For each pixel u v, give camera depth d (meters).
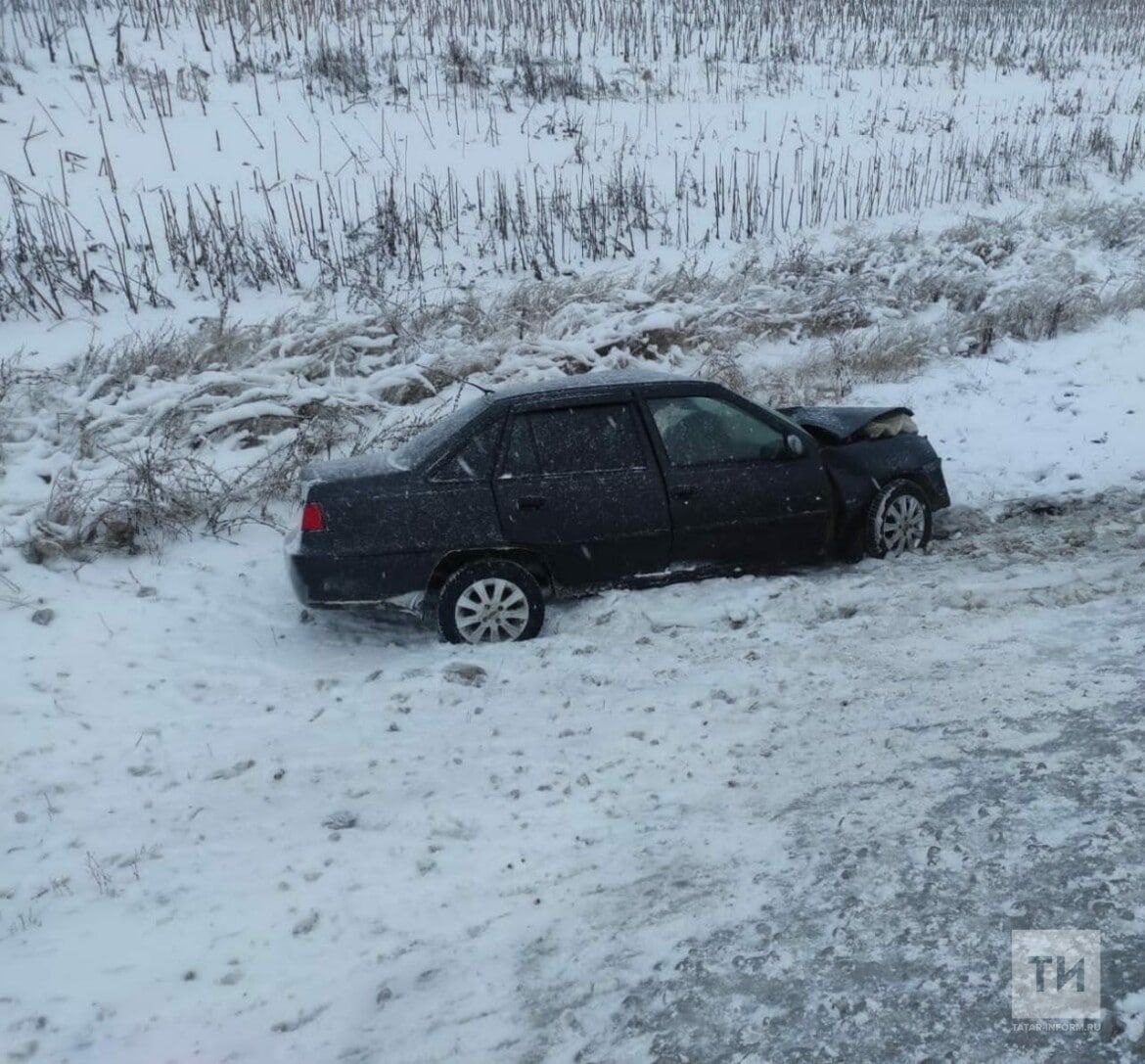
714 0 25.23
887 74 23.25
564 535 6.82
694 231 16.08
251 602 7.70
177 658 6.88
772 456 7.29
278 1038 3.53
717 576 7.26
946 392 11.99
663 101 20.09
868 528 7.65
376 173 15.95
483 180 16.36
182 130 16.09
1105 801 4.07
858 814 4.30
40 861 4.76
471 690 6.03
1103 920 3.40
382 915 4.11
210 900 4.33
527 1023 3.42
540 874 4.26
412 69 19.17
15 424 9.34
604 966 3.63
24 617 7.29
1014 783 4.32
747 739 5.14
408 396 10.62
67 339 11.32
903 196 17.73
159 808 5.14
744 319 12.79
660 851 4.30
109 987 3.84
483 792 4.93
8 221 13.36
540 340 11.34
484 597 6.75
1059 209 17.50
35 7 18.70
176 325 11.83
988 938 3.42
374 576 6.62
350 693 6.15
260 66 18.34
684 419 7.14
